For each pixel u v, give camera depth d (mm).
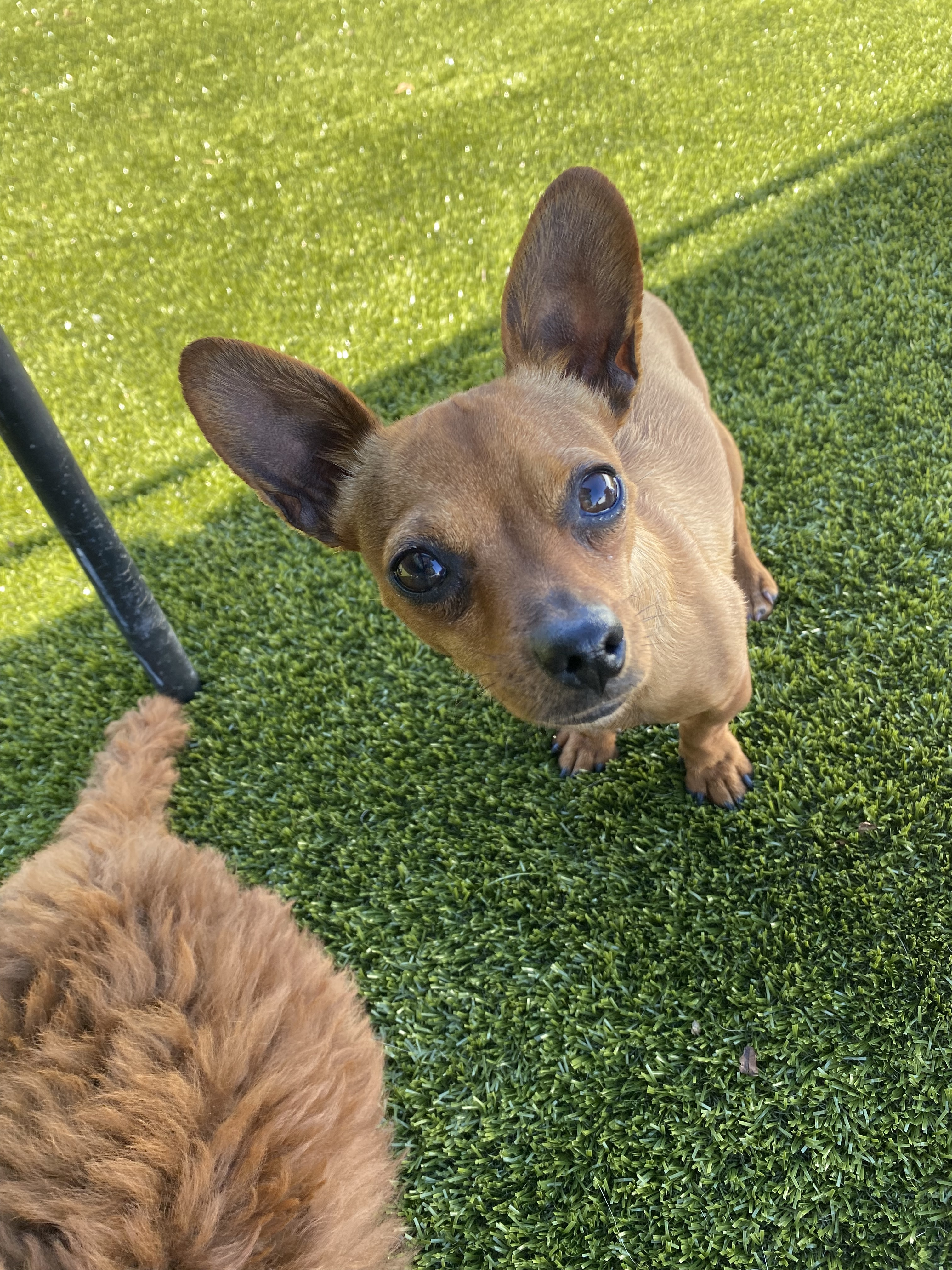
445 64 1047
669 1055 335
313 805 430
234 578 525
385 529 299
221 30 1327
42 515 609
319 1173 227
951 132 659
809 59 819
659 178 730
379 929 387
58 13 1532
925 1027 322
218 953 265
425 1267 312
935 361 509
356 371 638
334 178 894
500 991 362
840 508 465
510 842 398
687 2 991
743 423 519
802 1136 312
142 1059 232
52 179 1055
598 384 318
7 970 263
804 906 354
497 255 706
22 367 352
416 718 446
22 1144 221
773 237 627
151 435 645
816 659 419
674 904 367
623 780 406
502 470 276
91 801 366
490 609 272
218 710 472
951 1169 298
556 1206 316
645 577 308
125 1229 207
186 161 1015
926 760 375
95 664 500
